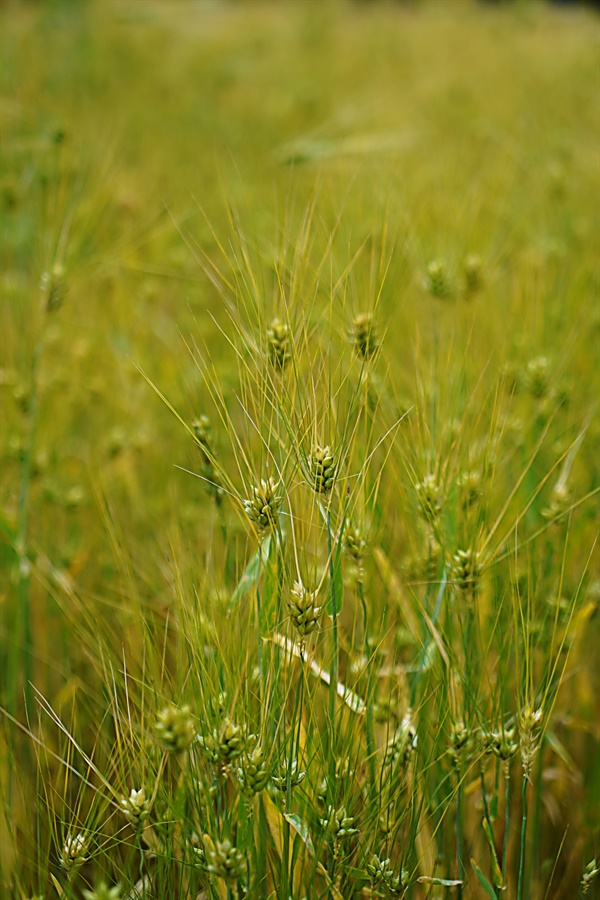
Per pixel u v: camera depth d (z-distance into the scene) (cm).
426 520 122
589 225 198
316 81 398
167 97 370
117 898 106
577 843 131
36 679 146
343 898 114
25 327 158
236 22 559
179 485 158
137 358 166
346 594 131
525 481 138
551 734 131
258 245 145
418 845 120
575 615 129
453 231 160
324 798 113
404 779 116
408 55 452
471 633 123
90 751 132
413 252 152
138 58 427
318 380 113
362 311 123
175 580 116
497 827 129
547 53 427
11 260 181
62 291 148
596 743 139
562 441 143
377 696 121
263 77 416
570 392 148
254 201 197
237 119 340
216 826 109
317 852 112
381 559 126
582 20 531
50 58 387
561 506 132
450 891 121
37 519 153
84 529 157
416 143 253
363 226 147
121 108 326
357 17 598
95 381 167
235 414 152
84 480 161
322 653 118
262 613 112
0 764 126
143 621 116
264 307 117
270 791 113
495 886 120
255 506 110
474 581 118
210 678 110
